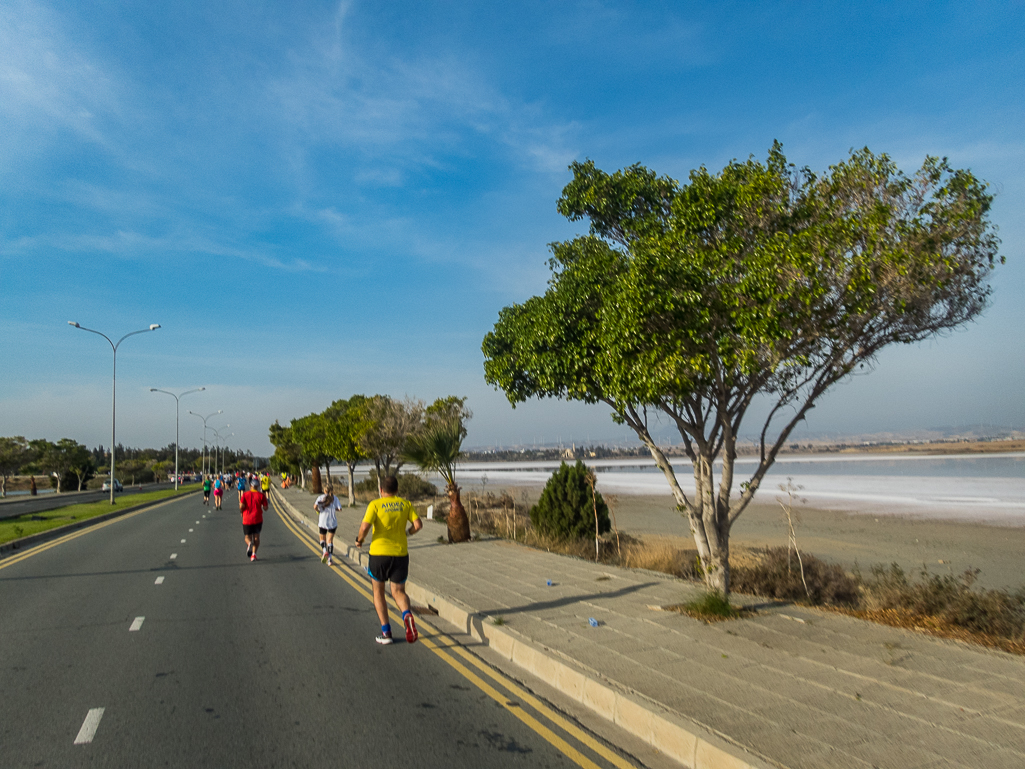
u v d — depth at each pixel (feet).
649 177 30.91
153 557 52.24
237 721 17.19
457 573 38.09
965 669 18.76
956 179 21.12
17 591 37.32
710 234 24.31
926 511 105.19
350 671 21.54
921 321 22.47
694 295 21.88
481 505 106.01
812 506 117.60
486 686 19.92
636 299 22.58
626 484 212.02
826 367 24.02
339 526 76.54
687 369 22.77
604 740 15.84
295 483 241.76
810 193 23.36
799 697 16.74
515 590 32.55
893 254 19.72
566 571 38.34
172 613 30.94
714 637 22.70
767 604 28.25
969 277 21.84
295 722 17.08
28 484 355.56
